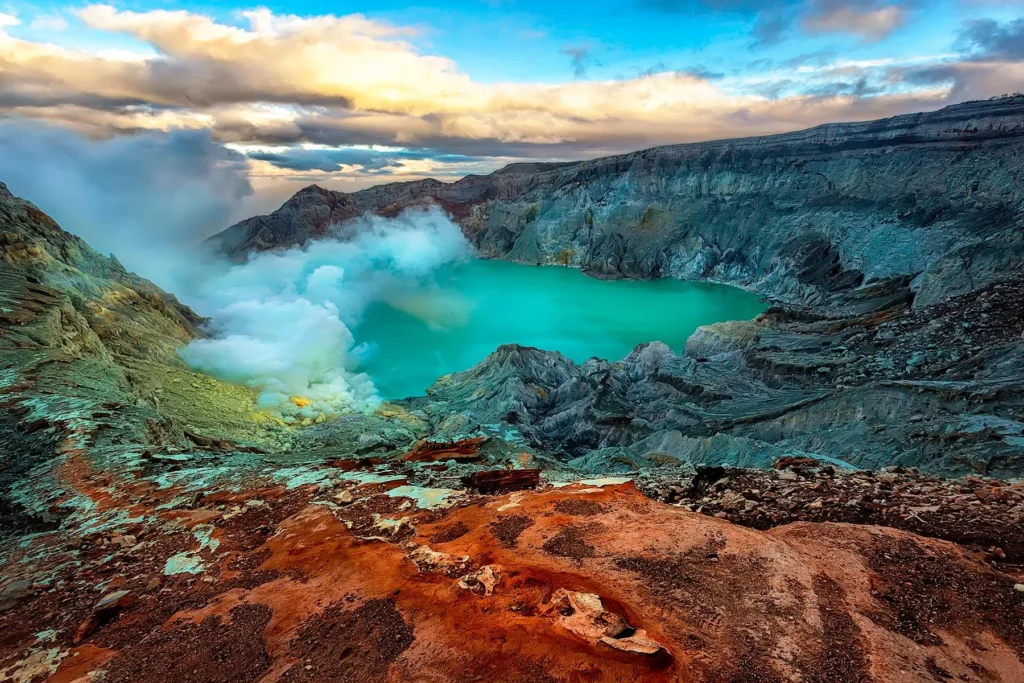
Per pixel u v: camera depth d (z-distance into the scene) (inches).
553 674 346.3
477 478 753.0
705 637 358.6
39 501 792.3
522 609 413.7
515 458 1144.8
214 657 412.2
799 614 377.7
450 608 429.7
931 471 1321.4
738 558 441.7
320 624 437.4
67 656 437.7
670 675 331.0
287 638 425.4
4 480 878.4
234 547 601.0
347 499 697.6
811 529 492.7
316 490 756.6
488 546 504.1
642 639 353.1
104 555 617.6
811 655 341.1
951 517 519.8
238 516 686.5
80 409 1183.6
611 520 525.0
